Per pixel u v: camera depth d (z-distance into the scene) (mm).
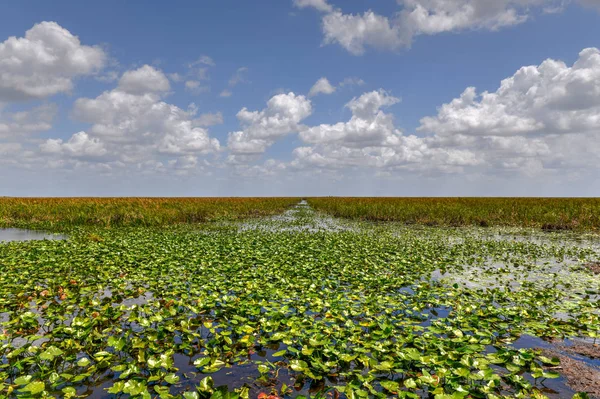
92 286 6324
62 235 14469
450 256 9695
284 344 4164
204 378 3170
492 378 3172
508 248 10992
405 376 3412
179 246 10336
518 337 4363
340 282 7031
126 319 4840
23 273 6977
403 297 5750
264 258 8844
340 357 3562
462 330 4426
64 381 3221
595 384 3248
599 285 6746
